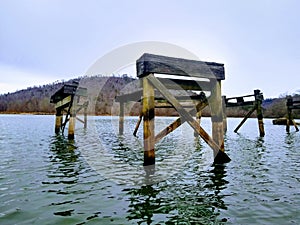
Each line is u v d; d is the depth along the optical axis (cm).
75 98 1152
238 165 606
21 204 350
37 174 518
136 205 349
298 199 369
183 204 353
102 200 368
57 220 299
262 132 1341
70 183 455
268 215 312
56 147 913
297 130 1623
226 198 376
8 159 677
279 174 519
